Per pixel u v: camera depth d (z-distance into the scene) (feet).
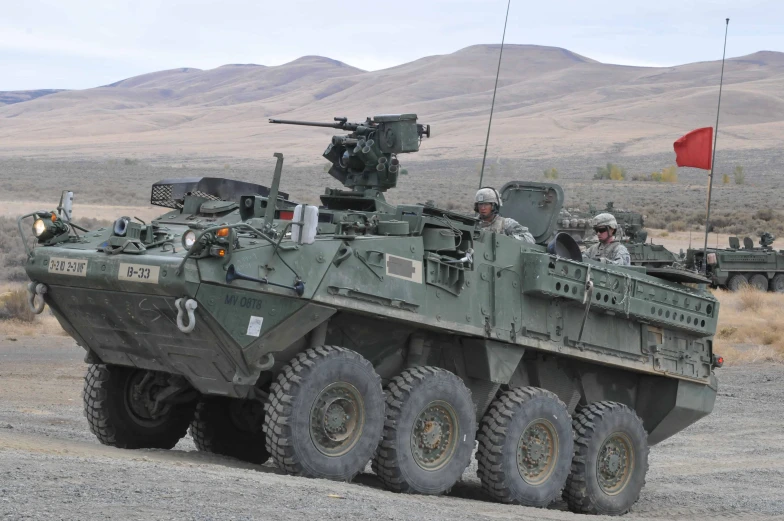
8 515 21.04
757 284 177.17
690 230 242.37
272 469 37.11
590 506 41.75
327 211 36.55
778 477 49.29
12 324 95.96
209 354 32.94
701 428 63.98
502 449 38.52
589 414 42.24
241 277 31.22
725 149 538.47
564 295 40.27
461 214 38.27
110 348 36.70
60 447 32.83
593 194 339.77
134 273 31.71
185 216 38.52
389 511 27.32
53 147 654.53
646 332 44.96
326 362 33.24
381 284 35.01
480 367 39.29
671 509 42.04
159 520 22.24
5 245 148.77
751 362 93.04
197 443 41.86
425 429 36.27
